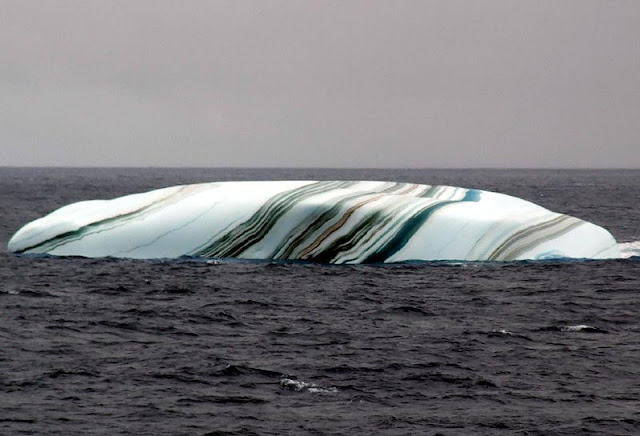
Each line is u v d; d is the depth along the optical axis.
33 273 103.00
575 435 53.47
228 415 56.16
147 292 93.88
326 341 74.00
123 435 52.81
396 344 73.06
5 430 53.19
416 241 109.81
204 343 73.12
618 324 81.38
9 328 77.12
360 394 60.41
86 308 86.00
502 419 55.94
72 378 62.78
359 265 108.56
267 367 66.00
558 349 71.75
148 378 63.00
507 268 107.06
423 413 56.97
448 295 93.31
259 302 89.25
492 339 75.00
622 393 60.75
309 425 54.72
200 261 110.25
